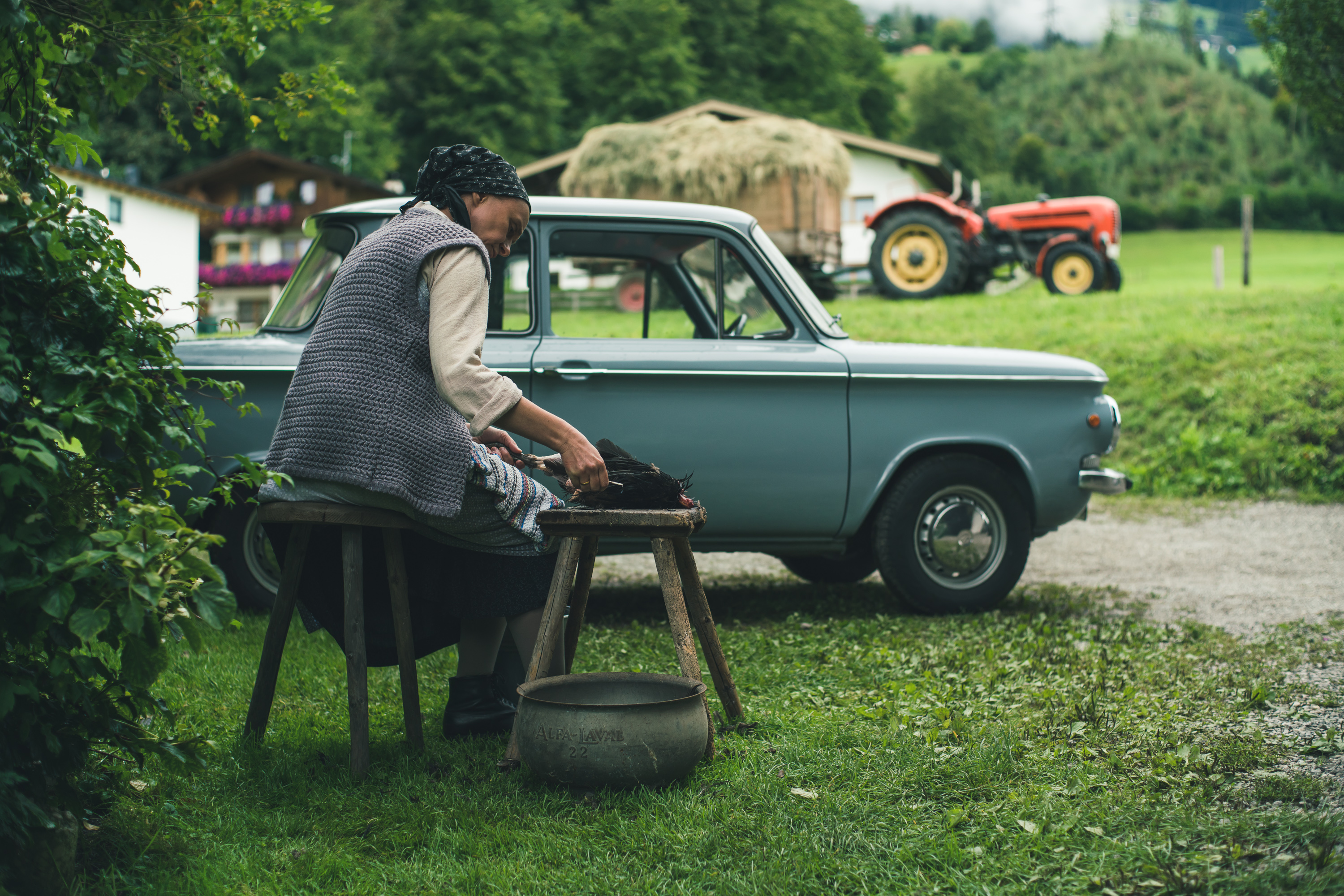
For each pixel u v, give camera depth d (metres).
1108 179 111.31
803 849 2.02
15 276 1.73
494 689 2.91
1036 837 2.07
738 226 4.37
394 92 48.28
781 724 2.82
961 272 15.33
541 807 2.25
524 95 46.34
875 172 30.47
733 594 5.18
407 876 1.94
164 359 1.98
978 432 4.40
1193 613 4.67
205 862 1.95
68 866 1.80
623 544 4.18
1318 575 5.74
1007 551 4.47
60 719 1.87
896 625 4.19
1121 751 2.60
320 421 2.34
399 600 2.50
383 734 2.76
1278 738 2.75
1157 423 9.86
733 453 4.18
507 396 2.29
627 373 4.07
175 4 3.35
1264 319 11.97
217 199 41.97
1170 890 1.85
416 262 2.35
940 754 2.55
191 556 1.70
